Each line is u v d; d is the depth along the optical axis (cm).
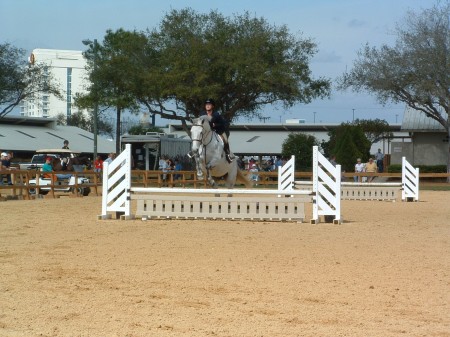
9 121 7825
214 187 2053
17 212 2108
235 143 8438
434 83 5169
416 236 1570
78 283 966
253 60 5091
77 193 3200
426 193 3931
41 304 830
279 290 938
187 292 916
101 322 749
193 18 5394
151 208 1908
